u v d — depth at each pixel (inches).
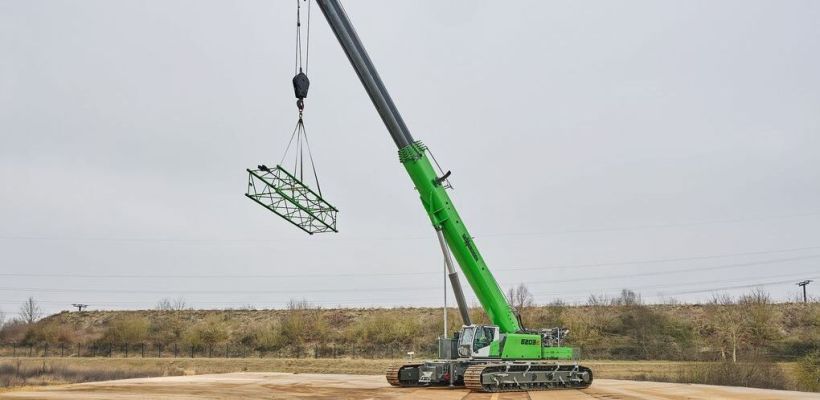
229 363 2201.0
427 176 973.8
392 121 944.9
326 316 3206.2
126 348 2773.1
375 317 3046.3
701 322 2659.9
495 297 1033.5
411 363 1128.2
